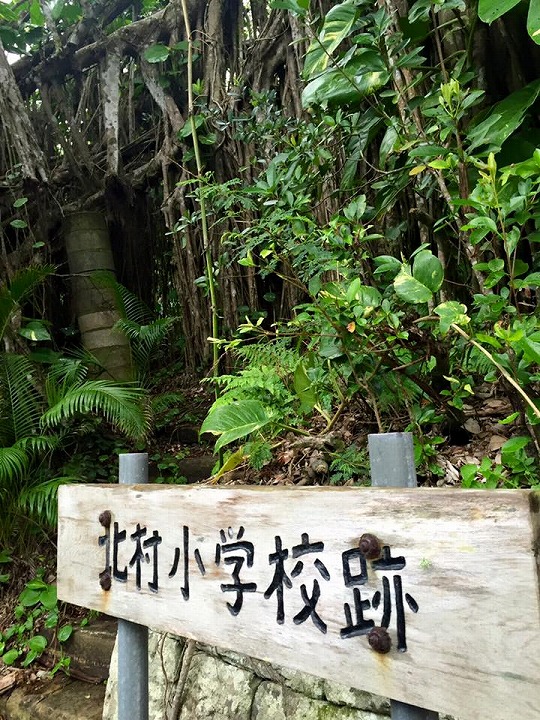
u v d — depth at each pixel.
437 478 1.81
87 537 1.37
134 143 5.74
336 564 0.86
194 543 1.10
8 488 3.36
